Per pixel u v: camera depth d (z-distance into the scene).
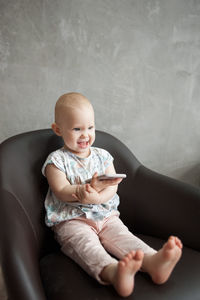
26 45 1.32
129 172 1.28
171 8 1.50
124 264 0.77
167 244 0.82
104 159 1.24
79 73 1.44
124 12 1.43
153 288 0.84
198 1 1.54
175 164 1.81
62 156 1.16
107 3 1.39
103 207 1.15
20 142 1.16
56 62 1.39
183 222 1.12
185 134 1.76
